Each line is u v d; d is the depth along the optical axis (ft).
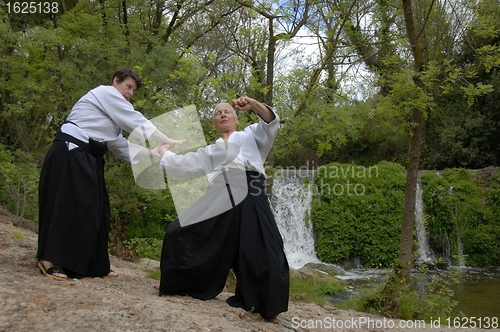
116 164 33.14
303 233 46.73
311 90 24.27
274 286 11.48
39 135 37.68
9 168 29.30
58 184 11.89
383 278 38.83
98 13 32.63
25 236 20.34
